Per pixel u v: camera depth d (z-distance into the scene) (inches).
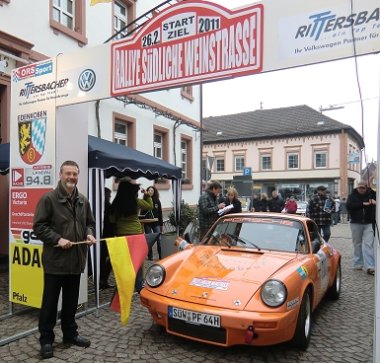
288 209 661.9
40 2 366.0
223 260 178.5
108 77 181.6
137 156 290.0
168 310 153.7
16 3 340.5
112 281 276.1
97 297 203.2
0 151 276.4
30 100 206.1
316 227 229.8
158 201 382.3
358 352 161.9
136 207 241.3
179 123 635.5
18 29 342.3
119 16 504.4
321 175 1684.3
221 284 156.4
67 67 193.8
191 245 214.2
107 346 162.2
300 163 1727.4
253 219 215.6
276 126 1830.7
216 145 1907.0
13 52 338.0
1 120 333.7
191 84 161.9
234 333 144.4
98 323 189.2
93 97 186.2
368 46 124.9
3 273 294.8
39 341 156.5
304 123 1774.1
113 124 481.1
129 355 153.9
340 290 254.8
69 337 162.6
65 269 152.0
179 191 339.3
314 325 194.7
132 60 175.3
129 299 167.0
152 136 565.3
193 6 158.7
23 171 205.0
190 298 153.2
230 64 150.9
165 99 598.5
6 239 334.0
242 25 148.1
